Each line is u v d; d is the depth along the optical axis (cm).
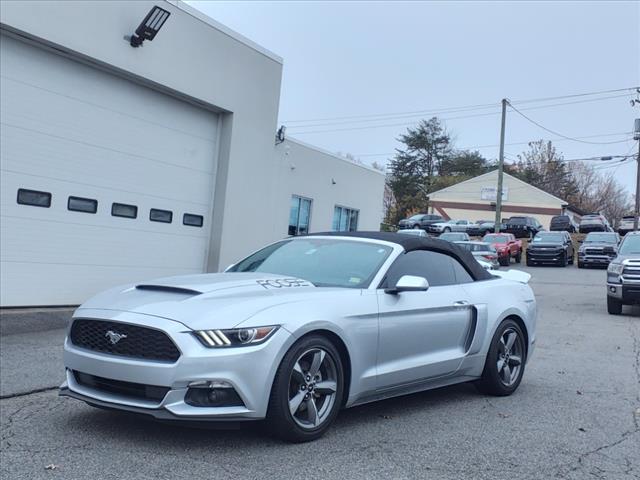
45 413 518
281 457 422
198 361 400
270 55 1493
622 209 8981
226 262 1402
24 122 1001
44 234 1043
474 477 404
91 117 1111
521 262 3584
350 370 476
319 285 517
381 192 2541
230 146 1391
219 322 414
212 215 1400
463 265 633
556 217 4956
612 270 1426
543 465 432
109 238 1160
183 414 398
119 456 415
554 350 941
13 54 979
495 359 619
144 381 406
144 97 1216
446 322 567
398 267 548
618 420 555
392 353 513
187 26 1255
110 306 446
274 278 509
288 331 429
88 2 1048
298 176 1997
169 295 458
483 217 6650
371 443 463
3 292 988
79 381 454
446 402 604
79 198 1098
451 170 7894
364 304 492
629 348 973
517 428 520
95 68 1111
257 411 414
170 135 1284
